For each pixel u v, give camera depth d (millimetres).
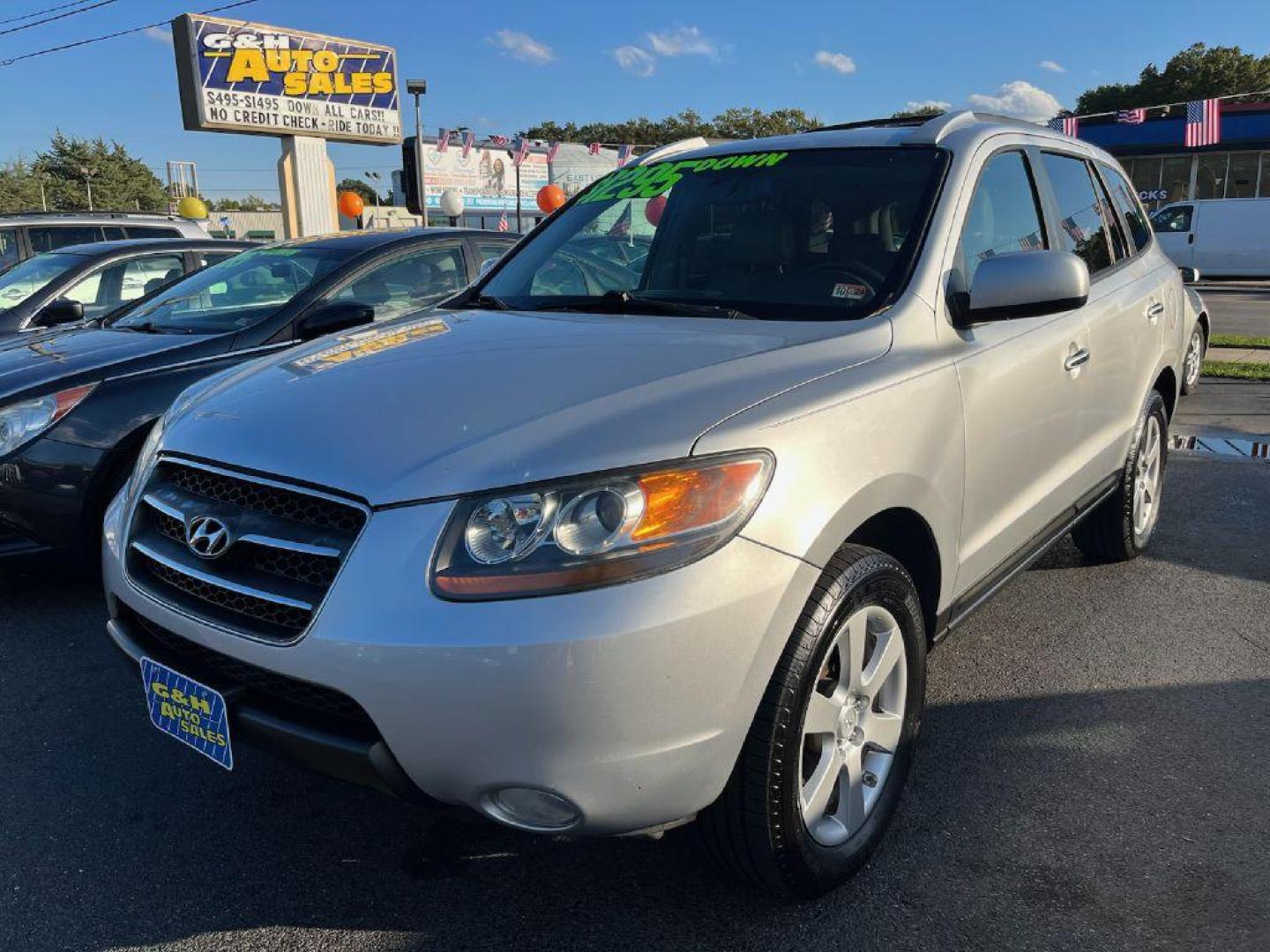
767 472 1963
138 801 2797
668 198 3354
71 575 4234
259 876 2463
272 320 4836
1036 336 3064
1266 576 4363
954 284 2779
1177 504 5434
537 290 3293
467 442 1975
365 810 2750
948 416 2521
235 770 2963
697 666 1832
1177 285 4613
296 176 20500
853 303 2686
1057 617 3951
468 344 2574
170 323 5027
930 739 3053
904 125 3332
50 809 2758
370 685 1820
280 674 1939
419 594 1813
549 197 18094
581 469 1865
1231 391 8680
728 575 1865
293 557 2006
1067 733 3076
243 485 2145
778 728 2008
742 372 2207
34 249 10062
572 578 1785
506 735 1783
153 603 2223
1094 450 3668
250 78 19391
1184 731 3070
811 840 2211
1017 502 3057
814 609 2047
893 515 2379
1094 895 2328
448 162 33906
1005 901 2312
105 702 3395
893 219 2875
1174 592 4188
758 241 3039
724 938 2207
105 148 67188
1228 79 59000
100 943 2229
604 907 2316
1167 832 2561
